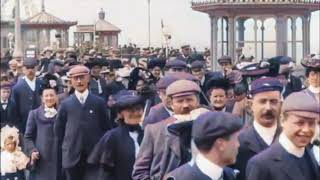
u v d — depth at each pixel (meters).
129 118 7.77
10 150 10.07
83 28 28.56
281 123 5.52
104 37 29.78
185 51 20.97
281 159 5.33
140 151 6.79
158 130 6.63
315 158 5.45
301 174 5.32
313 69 8.52
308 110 5.14
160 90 7.92
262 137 6.10
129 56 23.92
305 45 18.56
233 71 12.19
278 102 6.16
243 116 8.70
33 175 10.34
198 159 4.69
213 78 8.88
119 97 7.96
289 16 18.16
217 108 8.72
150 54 24.00
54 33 21.34
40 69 17.19
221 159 4.63
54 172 10.19
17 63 12.45
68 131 9.75
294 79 11.09
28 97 12.03
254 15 18.11
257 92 6.16
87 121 9.73
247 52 18.25
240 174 6.02
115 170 7.81
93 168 8.34
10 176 10.09
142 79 11.45
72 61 15.52
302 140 5.22
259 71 9.76
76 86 9.82
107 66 14.35
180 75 8.39
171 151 6.43
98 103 9.84
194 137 4.66
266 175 5.35
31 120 10.33
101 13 29.80
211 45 18.83
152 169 6.59
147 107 10.08
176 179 4.70
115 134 7.78
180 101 6.66
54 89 10.40
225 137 4.59
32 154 10.19
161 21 28.42
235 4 17.92
